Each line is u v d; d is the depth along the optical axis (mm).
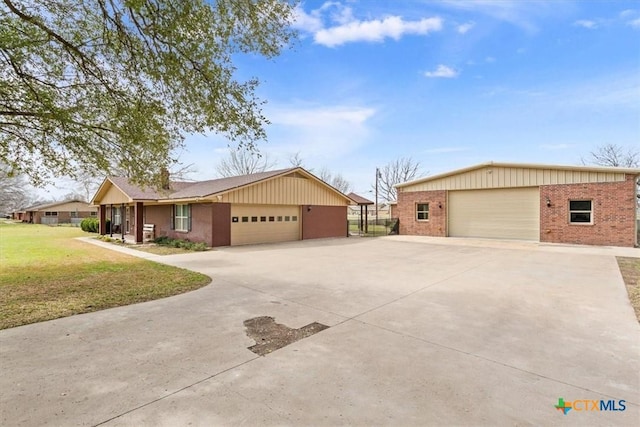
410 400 2521
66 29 6023
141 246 14133
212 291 5996
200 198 12539
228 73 6348
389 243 14648
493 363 3145
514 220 15305
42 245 14711
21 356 3287
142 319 4449
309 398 2545
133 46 5867
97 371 2977
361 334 3906
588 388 2697
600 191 13023
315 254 11133
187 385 2742
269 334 3914
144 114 6426
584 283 6605
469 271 7953
